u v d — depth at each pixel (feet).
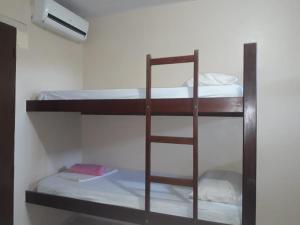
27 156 8.20
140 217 6.23
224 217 5.55
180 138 5.66
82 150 10.72
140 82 9.83
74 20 9.32
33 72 8.37
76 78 10.46
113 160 10.29
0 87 6.82
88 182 7.91
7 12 7.41
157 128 9.48
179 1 9.06
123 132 10.14
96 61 10.58
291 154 7.75
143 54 9.77
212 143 8.77
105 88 10.42
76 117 10.54
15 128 7.73
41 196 7.63
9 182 7.11
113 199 6.67
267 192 7.99
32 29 8.31
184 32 9.12
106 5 9.39
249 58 5.12
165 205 6.07
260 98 8.07
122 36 10.12
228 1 8.52
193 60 5.51
